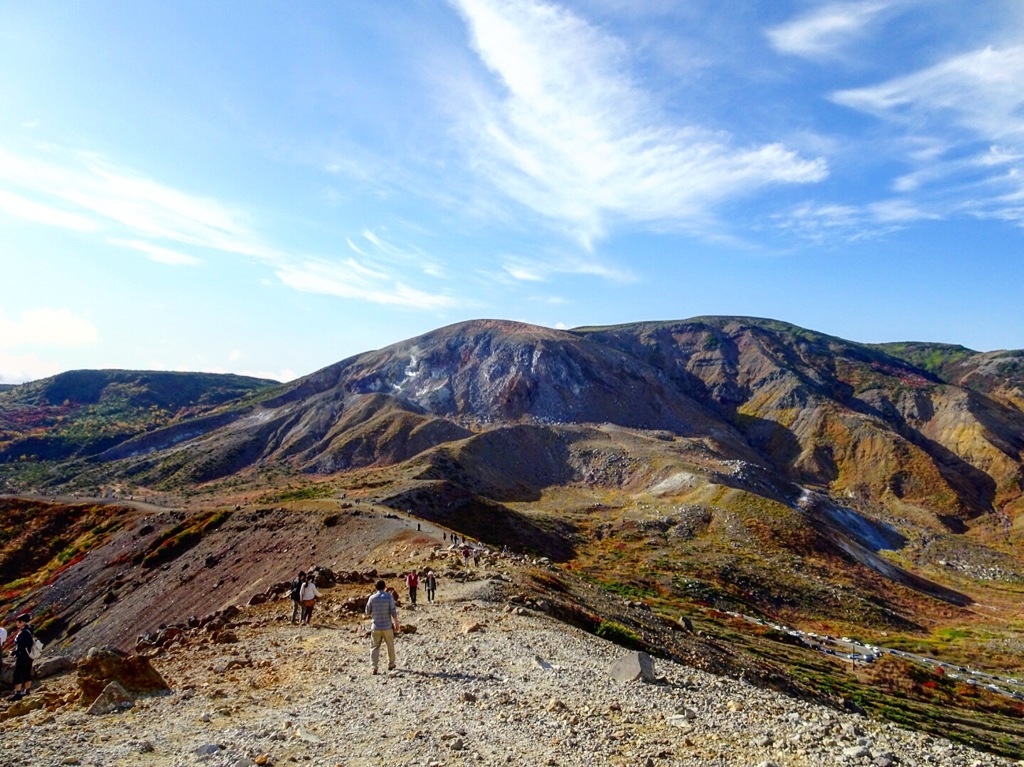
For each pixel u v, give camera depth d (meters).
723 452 189.88
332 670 16.30
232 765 9.73
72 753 10.34
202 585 66.12
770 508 116.19
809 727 11.67
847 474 197.75
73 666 19.59
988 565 126.88
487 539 94.69
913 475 186.38
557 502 138.50
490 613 25.03
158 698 13.81
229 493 144.50
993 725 41.66
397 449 176.38
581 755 10.03
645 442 178.38
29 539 96.69
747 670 32.12
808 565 97.25
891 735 11.84
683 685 15.37
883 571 106.25
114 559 81.75
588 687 14.54
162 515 90.88
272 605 28.11
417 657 17.58
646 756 9.95
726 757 9.96
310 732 11.33
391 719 12.12
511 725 11.62
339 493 110.62
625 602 44.91
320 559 60.66
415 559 45.28
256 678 15.59
